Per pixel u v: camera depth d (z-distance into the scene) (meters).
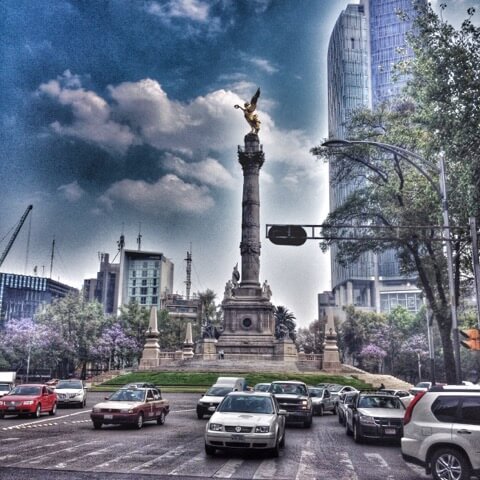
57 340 93.19
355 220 40.19
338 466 15.47
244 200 84.81
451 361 34.09
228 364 73.31
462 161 26.28
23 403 29.30
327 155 39.97
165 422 28.66
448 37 26.92
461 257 34.50
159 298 187.12
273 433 16.30
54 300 99.56
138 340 114.81
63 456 16.00
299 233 23.03
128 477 12.91
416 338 116.12
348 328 131.25
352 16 193.88
